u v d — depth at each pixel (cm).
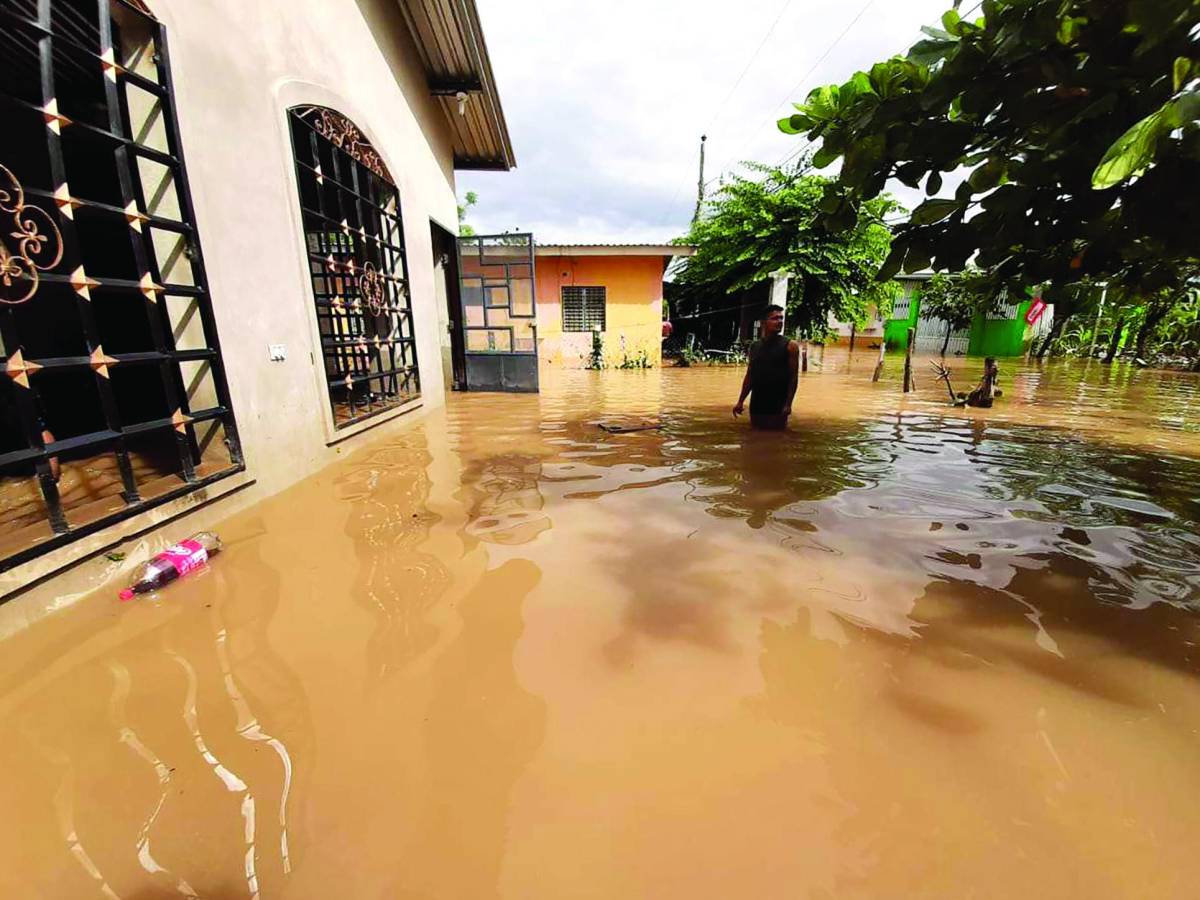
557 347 1430
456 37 607
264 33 340
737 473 367
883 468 380
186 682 157
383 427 497
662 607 195
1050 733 134
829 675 157
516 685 154
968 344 1894
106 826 112
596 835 108
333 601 201
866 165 223
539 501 311
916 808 114
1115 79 170
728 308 1556
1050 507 298
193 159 279
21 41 242
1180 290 280
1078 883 98
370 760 127
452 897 96
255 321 324
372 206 508
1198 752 128
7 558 181
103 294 354
